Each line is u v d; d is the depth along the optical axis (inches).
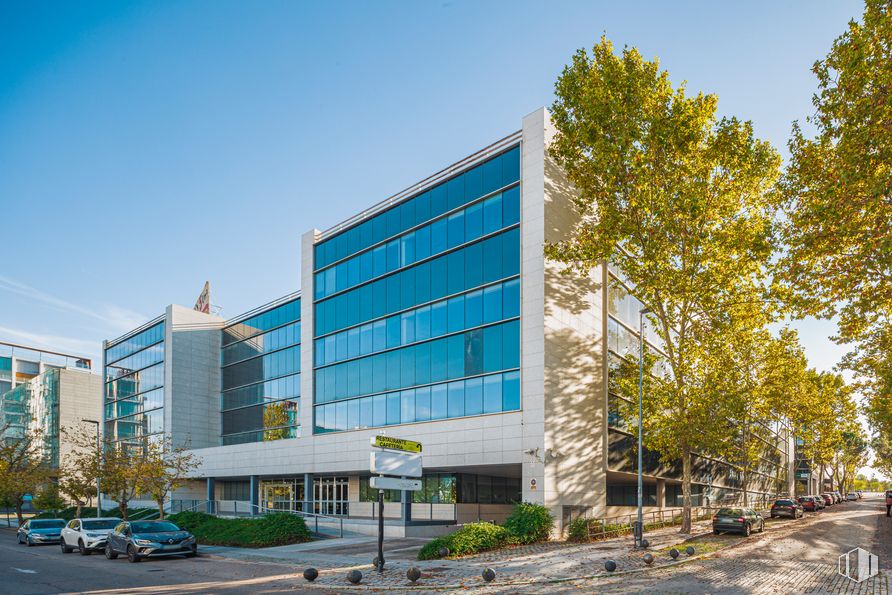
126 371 2500.0
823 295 761.0
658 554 812.6
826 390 2085.4
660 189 1010.1
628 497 1550.2
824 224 703.1
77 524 1082.1
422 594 581.0
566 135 1056.2
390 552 916.6
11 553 1086.4
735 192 1045.2
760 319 1147.9
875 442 2474.2
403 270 1421.0
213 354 2272.4
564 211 1197.1
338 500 1621.6
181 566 823.7
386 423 1400.1
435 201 1363.2
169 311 2197.3
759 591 565.3
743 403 1067.9
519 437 1120.8
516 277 1176.2
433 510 1375.5
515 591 574.6
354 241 1579.7
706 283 1023.6
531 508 1011.3
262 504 1942.7
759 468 2508.6
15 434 3612.2
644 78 973.8
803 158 753.6
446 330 1291.8
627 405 1358.3
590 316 1263.5
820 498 2496.3
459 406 1238.3
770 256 810.2
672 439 1096.8
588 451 1201.4
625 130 967.6
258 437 2041.1
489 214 1244.5
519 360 1146.7
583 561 758.5
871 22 622.5
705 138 1014.4
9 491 1884.8
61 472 1865.2
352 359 1534.2
